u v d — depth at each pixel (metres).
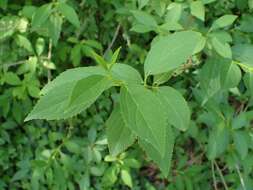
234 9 2.94
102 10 3.08
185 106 1.17
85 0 2.96
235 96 2.84
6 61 2.86
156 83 1.38
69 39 2.81
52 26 2.38
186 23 2.36
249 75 1.84
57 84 1.15
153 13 2.66
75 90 0.97
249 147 2.35
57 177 2.77
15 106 2.87
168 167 1.10
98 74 1.07
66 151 3.08
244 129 2.52
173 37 1.17
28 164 3.04
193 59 2.20
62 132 3.11
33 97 2.98
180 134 3.06
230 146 2.62
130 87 0.99
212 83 1.90
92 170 2.88
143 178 3.32
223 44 1.89
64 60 2.97
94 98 0.98
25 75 2.75
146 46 3.12
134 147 2.90
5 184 3.10
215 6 2.91
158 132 0.92
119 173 3.06
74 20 2.29
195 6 2.20
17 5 2.98
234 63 1.85
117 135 1.06
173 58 1.15
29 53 2.87
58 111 1.03
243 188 2.69
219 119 2.28
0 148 3.10
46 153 2.81
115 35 3.01
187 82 2.90
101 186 3.07
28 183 3.08
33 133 3.07
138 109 0.94
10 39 2.87
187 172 3.00
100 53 3.07
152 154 1.11
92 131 2.84
